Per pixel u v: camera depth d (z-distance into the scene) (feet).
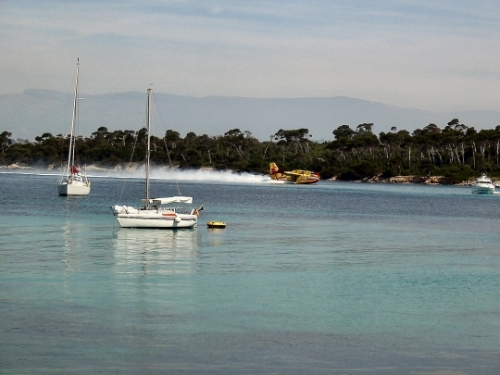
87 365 91.76
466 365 96.02
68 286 135.74
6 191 444.55
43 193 429.79
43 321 110.22
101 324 109.40
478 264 179.11
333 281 149.59
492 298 135.95
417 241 229.04
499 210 405.80
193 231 234.99
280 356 97.30
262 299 129.70
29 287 134.10
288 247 201.67
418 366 95.14
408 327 113.50
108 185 620.08
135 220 230.89
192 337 104.37
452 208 414.21
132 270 155.22
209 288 137.90
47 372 89.15
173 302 125.18
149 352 97.25
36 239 201.87
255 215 315.99
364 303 129.29
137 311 117.91
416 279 154.81
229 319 114.83
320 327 111.96
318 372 91.66
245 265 166.71
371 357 98.22
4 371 89.15
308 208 375.25
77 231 223.10
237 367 92.53
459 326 114.73
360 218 317.42
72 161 414.00
